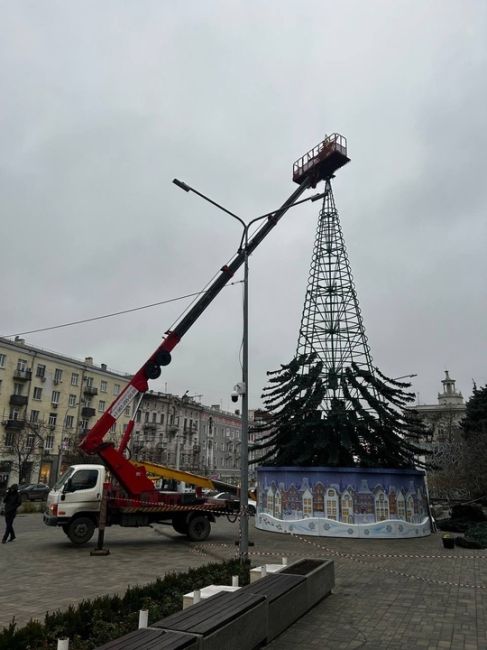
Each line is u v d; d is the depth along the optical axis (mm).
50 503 15945
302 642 6605
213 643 5066
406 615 8008
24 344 54375
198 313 20297
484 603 8883
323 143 27438
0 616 7902
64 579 10719
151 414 70812
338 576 11461
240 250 16484
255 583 7637
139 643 4590
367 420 21906
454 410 59188
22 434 48969
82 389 60625
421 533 20562
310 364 23781
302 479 21031
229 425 88625
